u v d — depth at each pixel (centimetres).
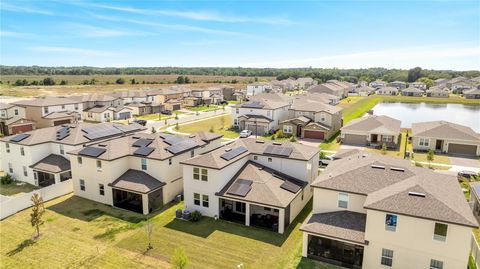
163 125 7681
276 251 2425
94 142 3947
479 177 3803
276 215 2927
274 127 6969
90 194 3381
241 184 2905
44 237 2644
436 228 1925
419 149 5372
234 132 6812
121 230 2745
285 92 15012
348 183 2423
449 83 17812
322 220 2352
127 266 2264
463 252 1883
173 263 2050
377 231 2078
